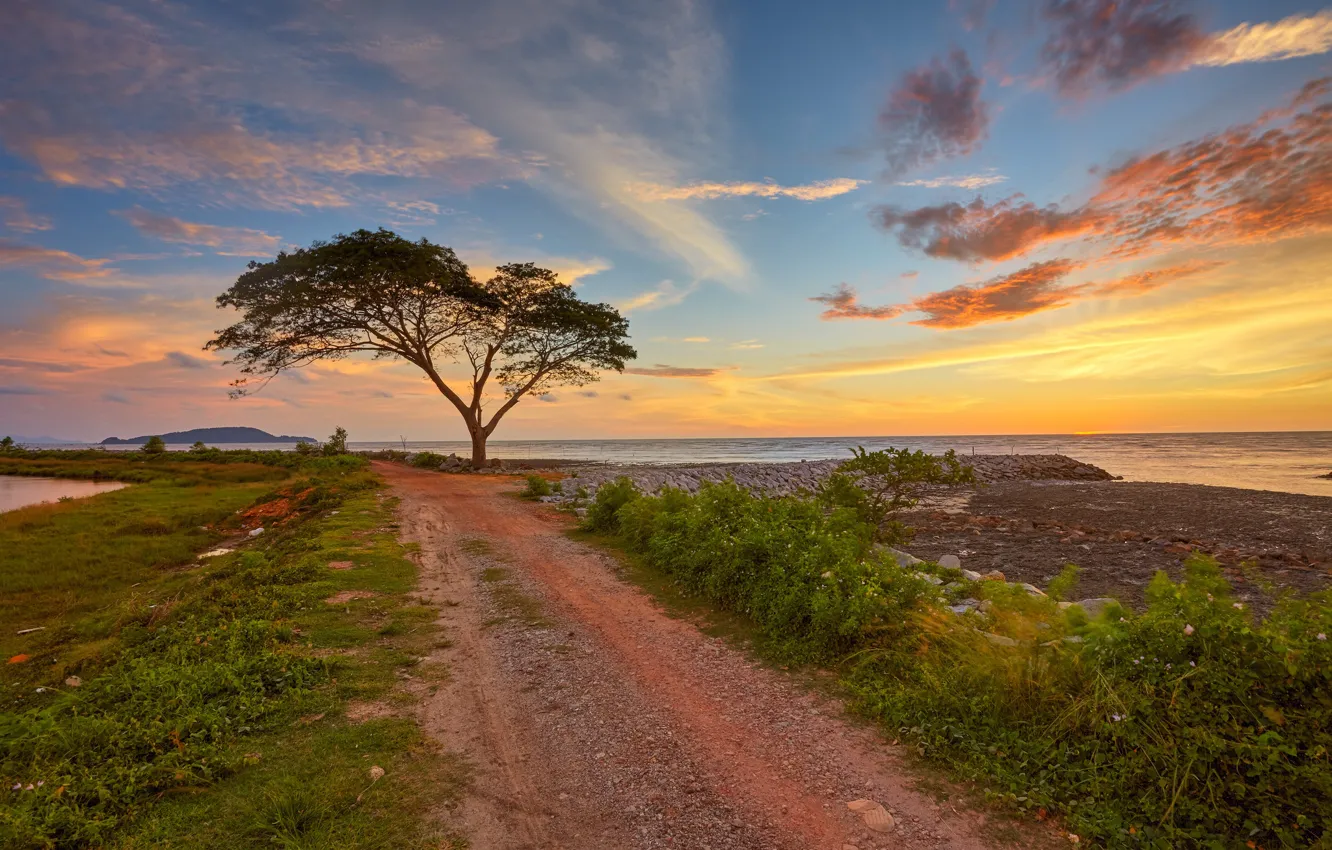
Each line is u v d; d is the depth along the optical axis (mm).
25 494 32688
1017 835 3713
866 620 6438
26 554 14578
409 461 45062
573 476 27406
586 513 17609
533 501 20734
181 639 7406
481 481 28234
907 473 10672
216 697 5547
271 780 4328
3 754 4637
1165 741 3793
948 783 4266
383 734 5043
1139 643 4316
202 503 24000
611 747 4906
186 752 4512
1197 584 4977
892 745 4809
